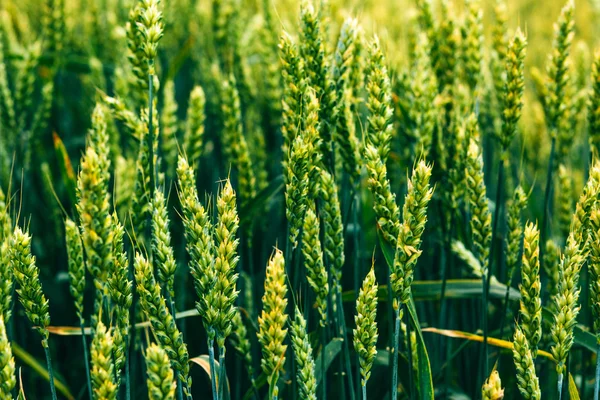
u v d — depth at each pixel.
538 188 1.44
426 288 1.10
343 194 1.14
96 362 0.86
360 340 0.92
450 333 1.03
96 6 1.67
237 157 1.12
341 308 0.99
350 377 0.99
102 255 0.86
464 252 1.11
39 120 1.37
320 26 1.04
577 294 0.92
